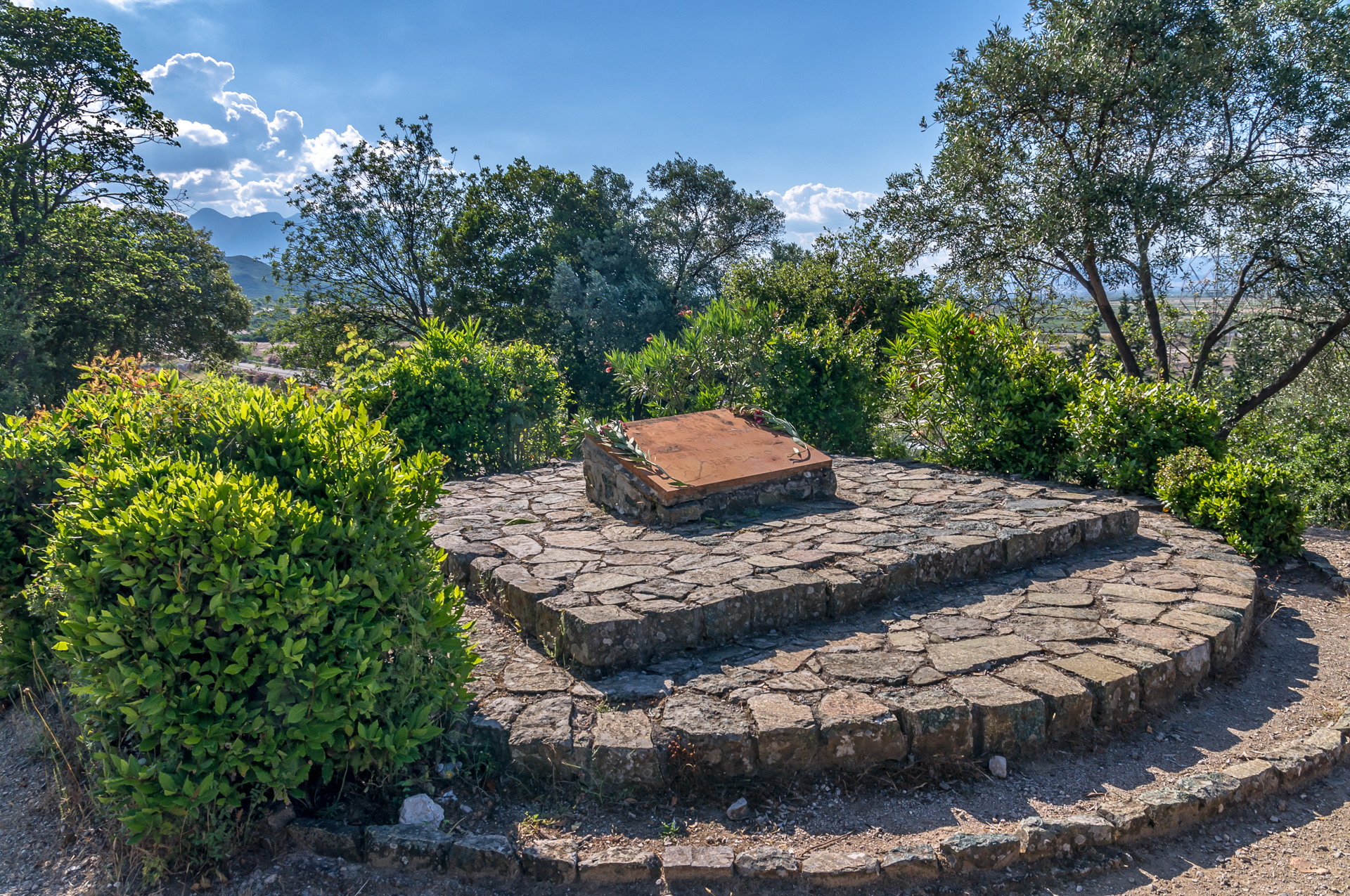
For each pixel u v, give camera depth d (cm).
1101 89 1252
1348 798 310
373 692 283
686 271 3397
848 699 327
